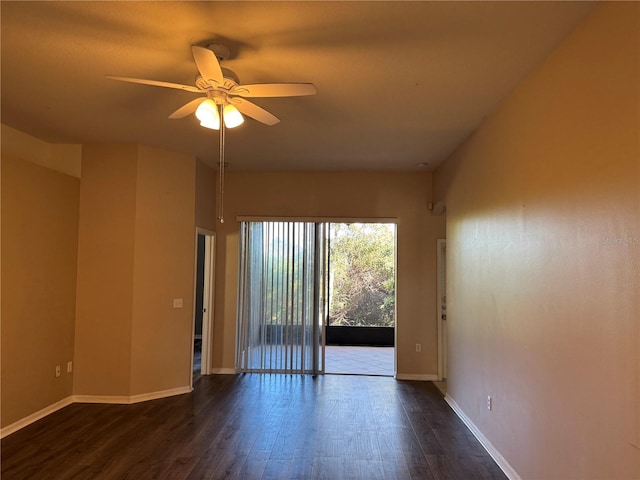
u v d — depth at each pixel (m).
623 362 1.79
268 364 5.75
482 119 3.58
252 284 5.79
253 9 2.09
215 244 5.72
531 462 2.61
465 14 2.11
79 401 4.36
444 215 5.63
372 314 9.30
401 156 4.84
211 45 2.42
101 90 3.08
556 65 2.39
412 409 4.29
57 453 3.20
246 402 4.45
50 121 3.76
